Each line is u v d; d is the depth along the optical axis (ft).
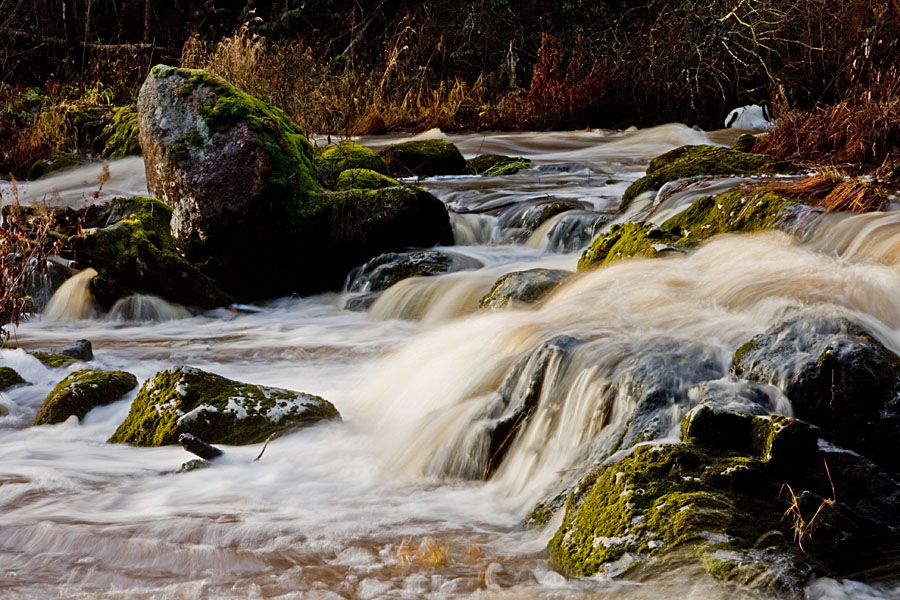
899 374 13.02
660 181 29.81
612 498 11.51
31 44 71.00
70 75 65.41
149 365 22.08
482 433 14.88
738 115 58.75
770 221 21.98
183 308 28.35
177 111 29.17
